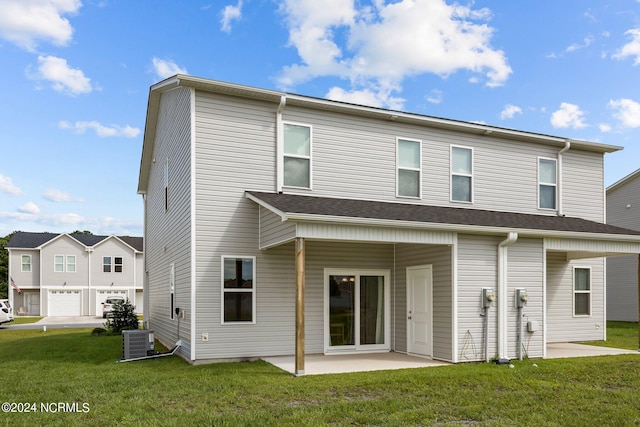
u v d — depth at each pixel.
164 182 15.28
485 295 11.04
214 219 11.16
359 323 12.52
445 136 13.73
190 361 10.73
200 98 11.30
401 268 12.66
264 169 11.71
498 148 14.41
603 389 8.14
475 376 8.96
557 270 14.90
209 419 6.26
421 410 6.74
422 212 11.67
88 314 39.59
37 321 32.03
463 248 11.02
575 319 15.02
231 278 11.23
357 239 9.84
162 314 15.33
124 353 11.64
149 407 6.90
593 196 15.73
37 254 39.69
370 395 7.63
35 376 9.45
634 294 23.33
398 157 13.11
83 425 6.06
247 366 10.17
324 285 12.16
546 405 7.09
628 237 12.50
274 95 11.67
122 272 40.88
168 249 14.33
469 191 13.88
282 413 6.59
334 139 12.46
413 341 12.04
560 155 15.23
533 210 14.69
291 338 11.71
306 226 9.37
